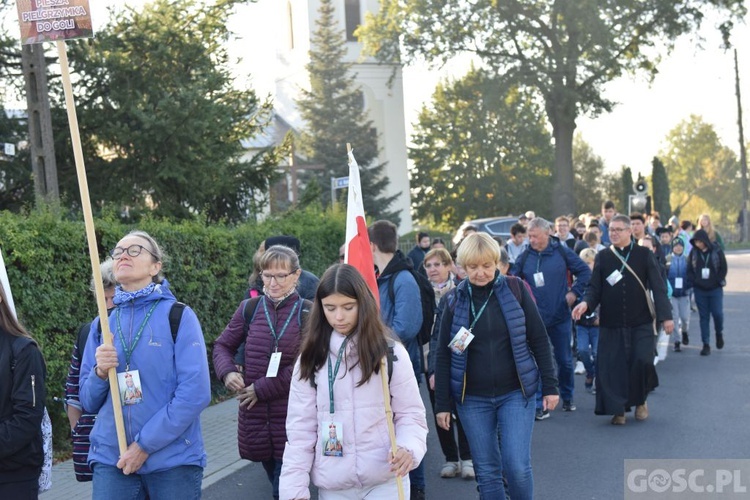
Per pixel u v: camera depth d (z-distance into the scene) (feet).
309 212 55.31
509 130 201.57
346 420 12.38
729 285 85.97
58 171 54.29
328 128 142.61
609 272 29.04
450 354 17.70
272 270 17.90
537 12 132.05
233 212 61.87
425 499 21.39
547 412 30.83
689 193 332.60
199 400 13.02
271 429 17.69
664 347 45.85
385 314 20.56
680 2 130.62
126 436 13.07
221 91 56.70
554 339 31.40
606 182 237.25
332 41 146.92
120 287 13.83
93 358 13.80
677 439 26.50
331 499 12.53
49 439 14.14
